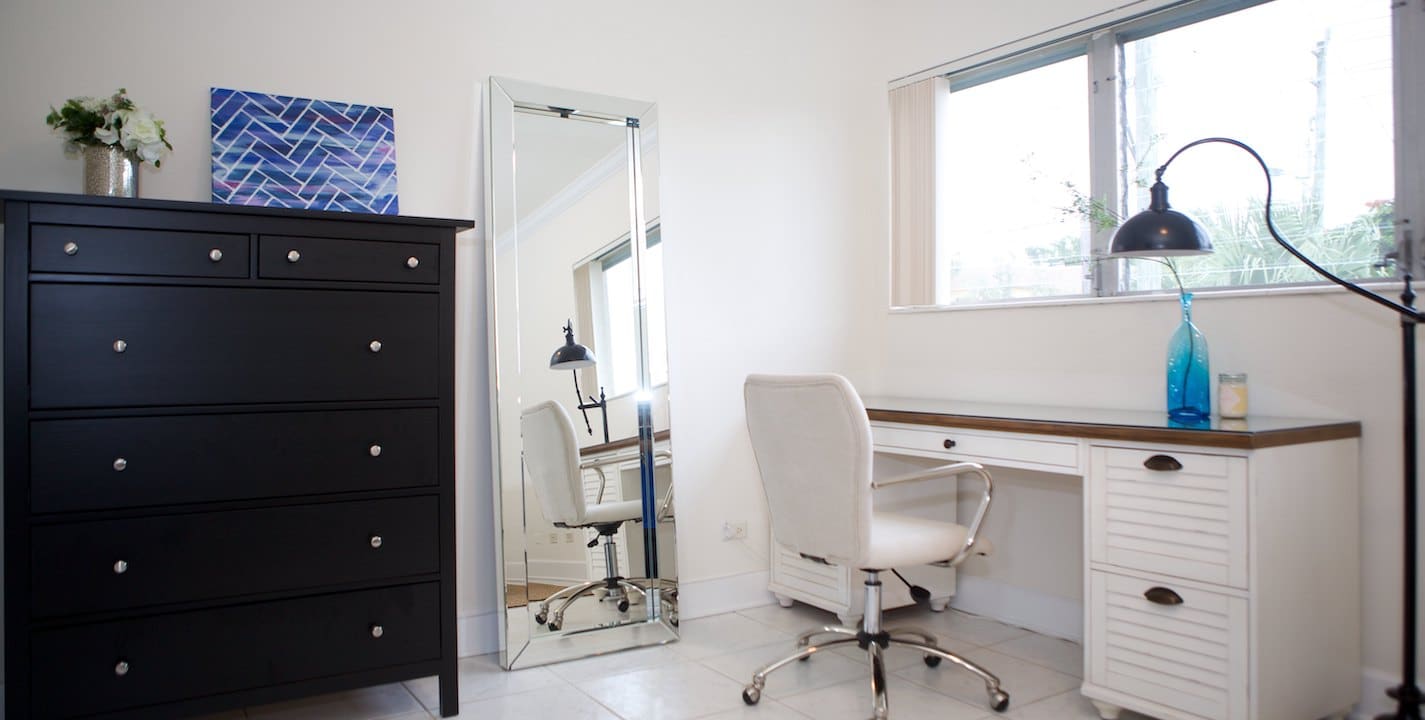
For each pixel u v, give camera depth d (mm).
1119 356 2859
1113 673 2293
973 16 3328
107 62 2428
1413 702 2072
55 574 1961
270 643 2172
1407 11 2268
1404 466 2084
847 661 2820
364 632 2275
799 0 3617
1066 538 3023
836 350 3680
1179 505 2141
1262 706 2010
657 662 2820
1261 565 2004
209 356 2109
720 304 3408
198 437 2098
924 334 3557
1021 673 2689
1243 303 2549
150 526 2049
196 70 2533
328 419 2238
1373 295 2076
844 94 3717
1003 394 3240
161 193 2482
